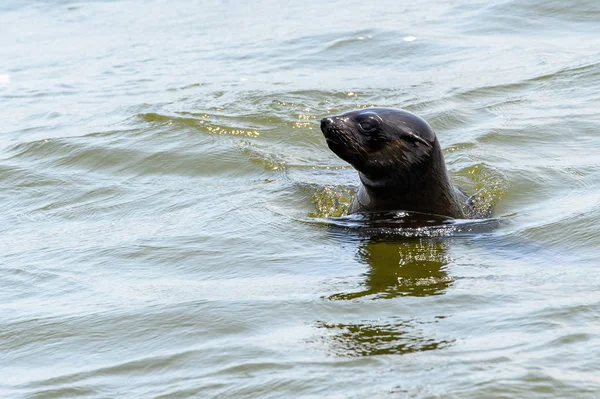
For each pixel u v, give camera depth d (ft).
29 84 151.12
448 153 106.32
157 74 151.02
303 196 96.02
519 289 67.62
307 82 139.13
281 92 132.87
